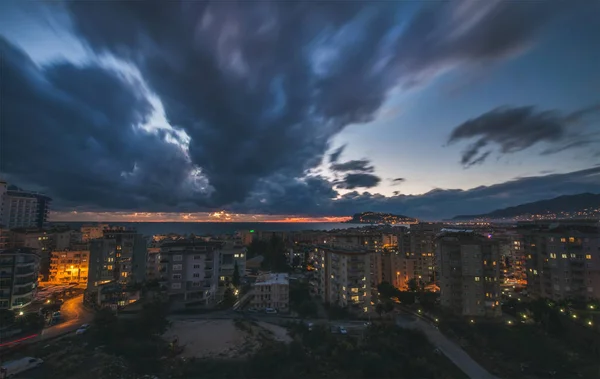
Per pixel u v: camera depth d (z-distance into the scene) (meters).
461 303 93.25
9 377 52.56
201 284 95.50
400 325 86.88
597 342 70.69
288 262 174.50
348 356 65.75
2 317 75.12
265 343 71.44
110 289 88.44
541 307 84.94
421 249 129.50
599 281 89.38
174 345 69.25
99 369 56.00
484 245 93.75
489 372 64.69
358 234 149.25
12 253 84.81
